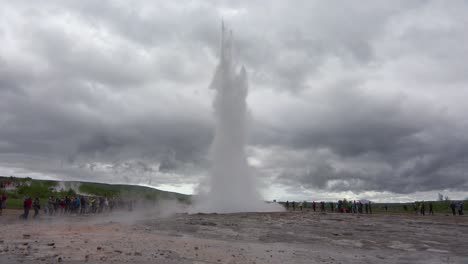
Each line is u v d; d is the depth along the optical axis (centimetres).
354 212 4400
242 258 1135
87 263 938
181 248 1266
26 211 2420
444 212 4941
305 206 7006
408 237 1752
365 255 1316
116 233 1638
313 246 1498
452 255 1340
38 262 930
